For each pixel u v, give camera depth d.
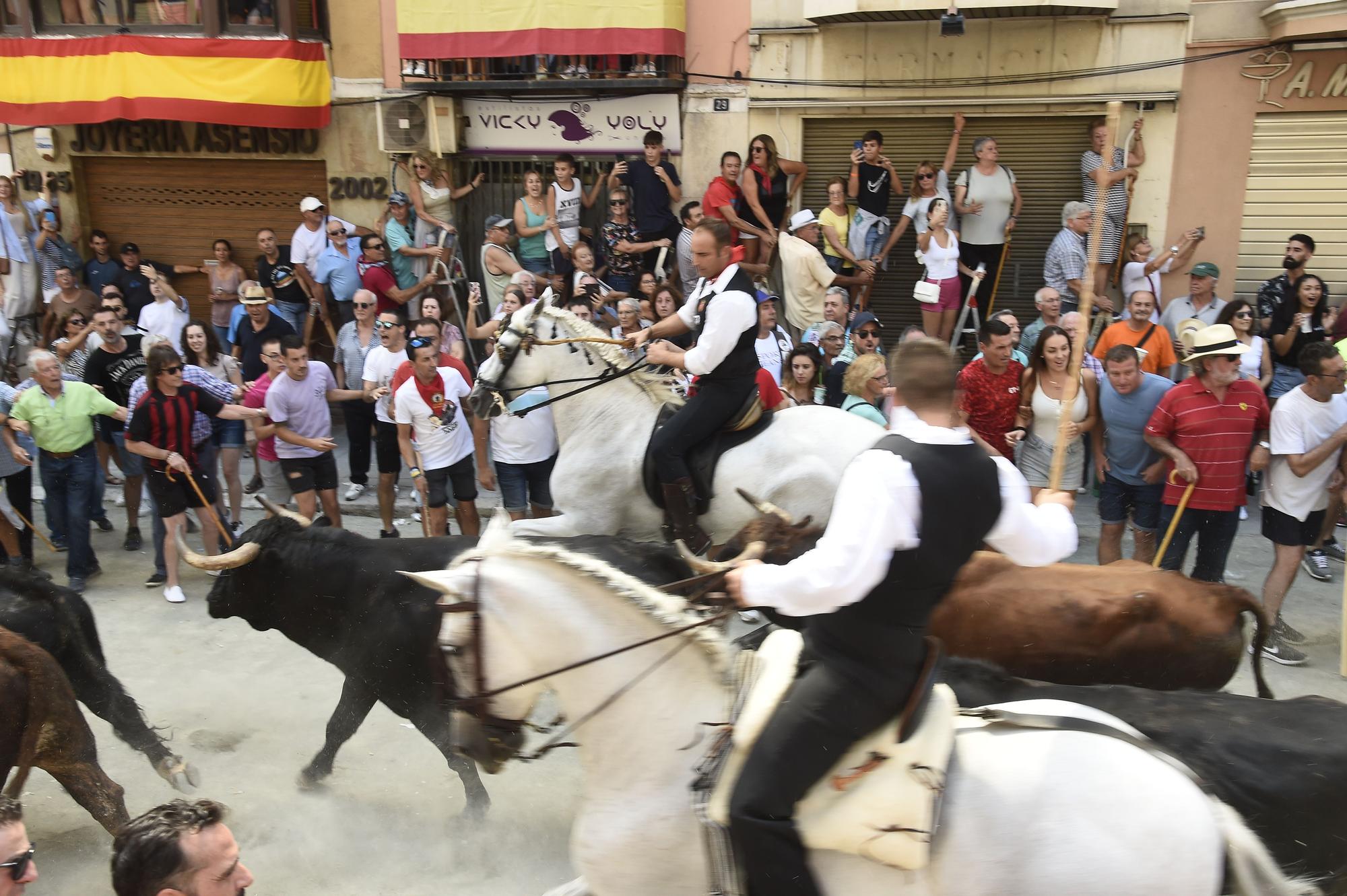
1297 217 10.58
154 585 8.33
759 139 11.13
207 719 6.34
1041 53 10.78
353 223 12.88
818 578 2.83
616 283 11.43
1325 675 6.77
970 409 7.39
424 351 7.62
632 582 3.38
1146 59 10.57
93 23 12.63
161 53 12.21
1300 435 6.61
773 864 2.99
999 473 3.01
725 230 5.91
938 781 2.98
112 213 13.59
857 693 2.99
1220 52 10.38
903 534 2.82
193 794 5.54
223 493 9.75
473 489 8.19
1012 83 10.91
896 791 2.97
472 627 3.40
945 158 11.45
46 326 12.08
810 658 3.14
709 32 11.48
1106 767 3.07
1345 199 10.42
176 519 7.88
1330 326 9.46
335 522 8.73
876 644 2.97
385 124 12.30
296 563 5.35
